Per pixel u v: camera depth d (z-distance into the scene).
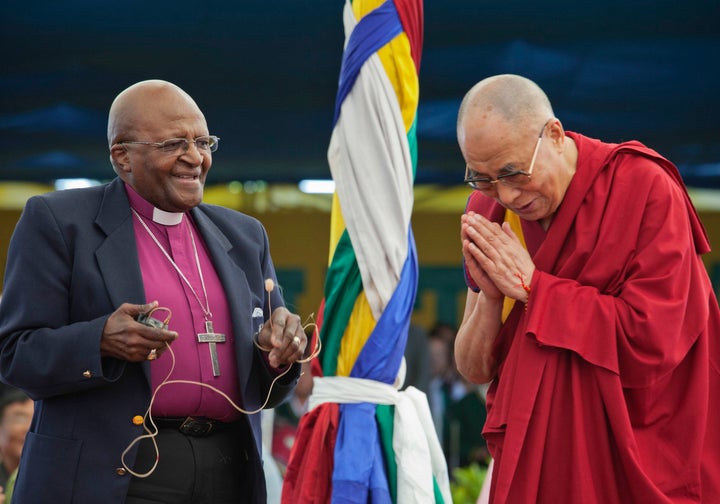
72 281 5.80
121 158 6.03
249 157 15.74
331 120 14.91
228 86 14.13
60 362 5.55
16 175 15.91
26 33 12.94
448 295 20.78
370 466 7.03
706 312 6.08
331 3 12.42
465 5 12.44
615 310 5.91
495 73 13.67
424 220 20.91
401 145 7.33
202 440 5.94
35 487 5.66
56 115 14.64
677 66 13.47
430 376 13.57
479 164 5.95
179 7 12.52
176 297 5.97
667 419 6.07
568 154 6.20
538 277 6.03
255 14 12.65
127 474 5.65
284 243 20.86
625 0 12.31
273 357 5.88
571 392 6.00
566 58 13.37
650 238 6.00
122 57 13.42
